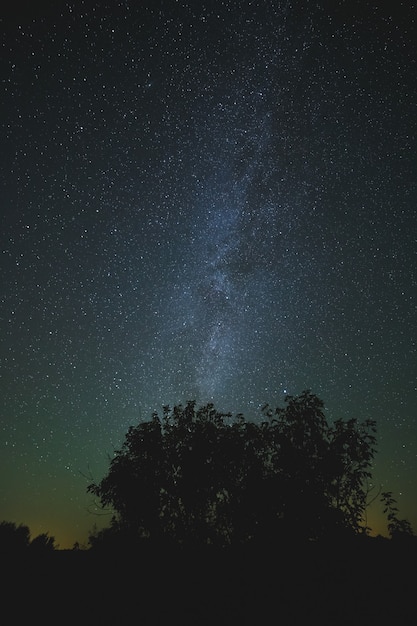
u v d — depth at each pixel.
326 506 7.11
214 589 7.06
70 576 8.41
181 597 7.13
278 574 6.80
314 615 6.45
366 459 7.44
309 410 7.87
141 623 7.05
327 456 7.43
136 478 7.77
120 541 7.62
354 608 6.47
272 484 7.27
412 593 6.53
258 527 7.16
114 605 7.41
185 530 7.59
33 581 8.77
